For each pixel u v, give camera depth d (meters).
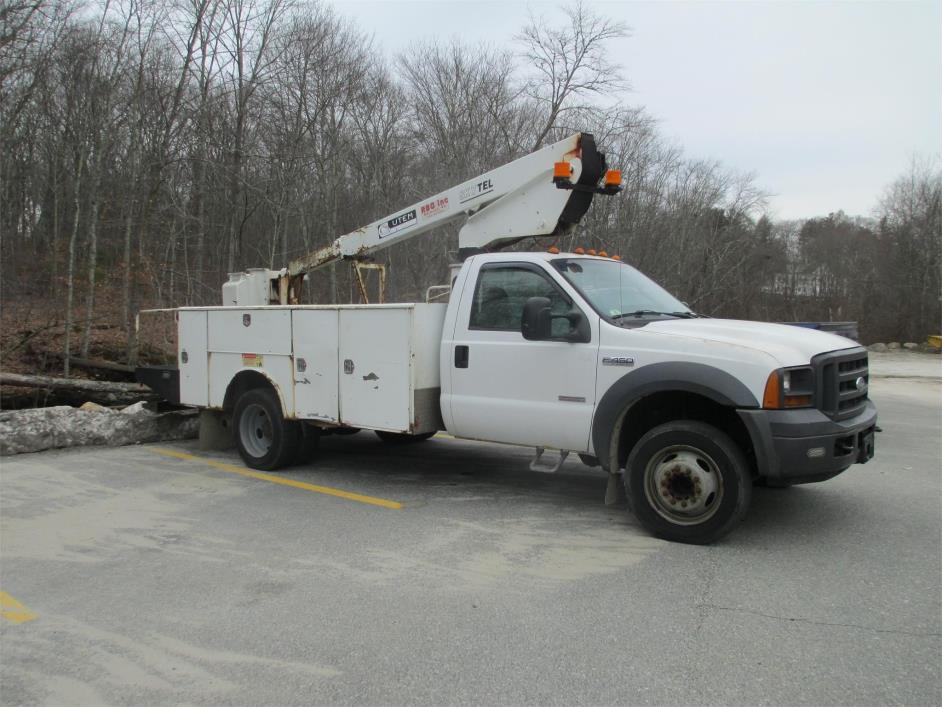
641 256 27.64
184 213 17.50
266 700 3.02
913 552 4.71
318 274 22.00
